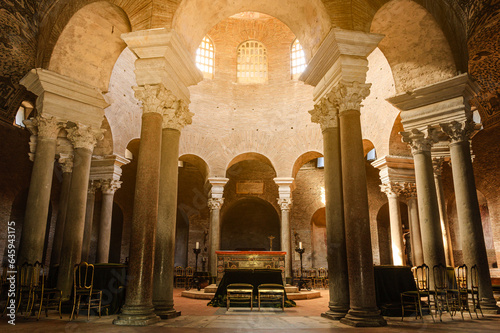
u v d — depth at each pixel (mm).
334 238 7770
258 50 20203
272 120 18969
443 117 9812
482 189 16891
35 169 8836
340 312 7336
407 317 7750
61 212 11719
